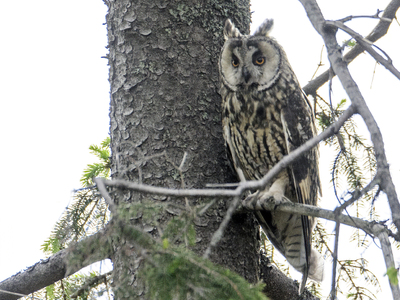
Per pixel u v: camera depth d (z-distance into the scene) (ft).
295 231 28.73
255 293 13.62
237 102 28.94
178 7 26.27
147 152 24.11
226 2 28.53
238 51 28.63
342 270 25.36
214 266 14.12
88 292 21.36
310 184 29.66
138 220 22.26
